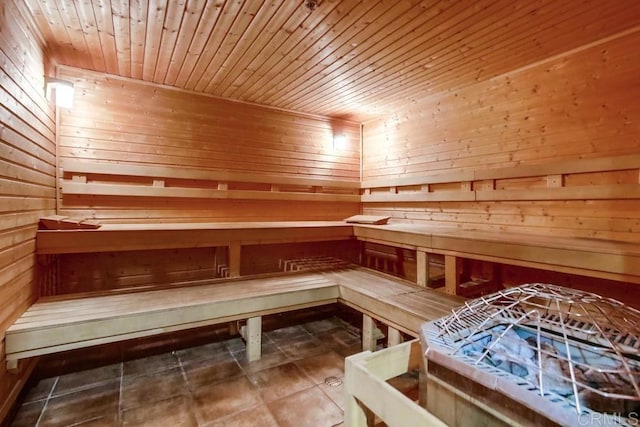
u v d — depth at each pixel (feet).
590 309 4.06
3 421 5.94
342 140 16.35
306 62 9.93
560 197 9.26
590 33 8.23
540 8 7.20
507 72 10.61
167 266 12.00
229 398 7.06
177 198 12.26
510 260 8.09
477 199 11.44
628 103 8.11
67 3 6.95
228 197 13.07
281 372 8.18
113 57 9.66
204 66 10.28
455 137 12.33
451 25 7.89
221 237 10.78
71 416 6.45
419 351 5.08
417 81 11.41
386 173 15.52
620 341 3.53
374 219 13.29
